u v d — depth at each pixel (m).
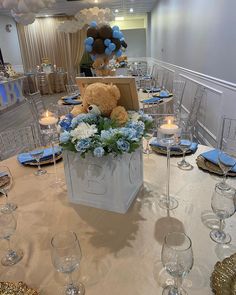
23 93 7.80
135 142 1.00
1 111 6.23
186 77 4.50
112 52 2.15
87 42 2.09
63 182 1.30
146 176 1.31
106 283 0.73
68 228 0.97
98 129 1.07
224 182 1.20
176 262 0.66
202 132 3.78
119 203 1.04
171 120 1.23
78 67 9.68
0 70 6.87
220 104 3.06
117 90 1.12
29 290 0.70
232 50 2.68
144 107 3.08
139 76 6.43
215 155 1.39
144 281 0.73
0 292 0.69
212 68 3.27
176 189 1.19
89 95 1.10
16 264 0.81
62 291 0.71
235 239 0.88
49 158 1.51
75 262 0.71
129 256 0.82
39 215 1.06
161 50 7.16
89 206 1.11
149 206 1.08
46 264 0.81
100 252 0.85
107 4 7.43
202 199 1.11
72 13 8.56
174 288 0.70
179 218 1.00
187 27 4.30
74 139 0.99
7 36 8.38
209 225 0.95
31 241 0.91
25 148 1.94
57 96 8.30
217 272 0.72
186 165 1.40
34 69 9.10
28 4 3.29
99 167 1.01
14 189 1.25
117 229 0.95
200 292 0.69
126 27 11.46
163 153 1.53
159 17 7.27
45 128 1.55
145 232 0.93
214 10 3.09
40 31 9.16
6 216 0.88
